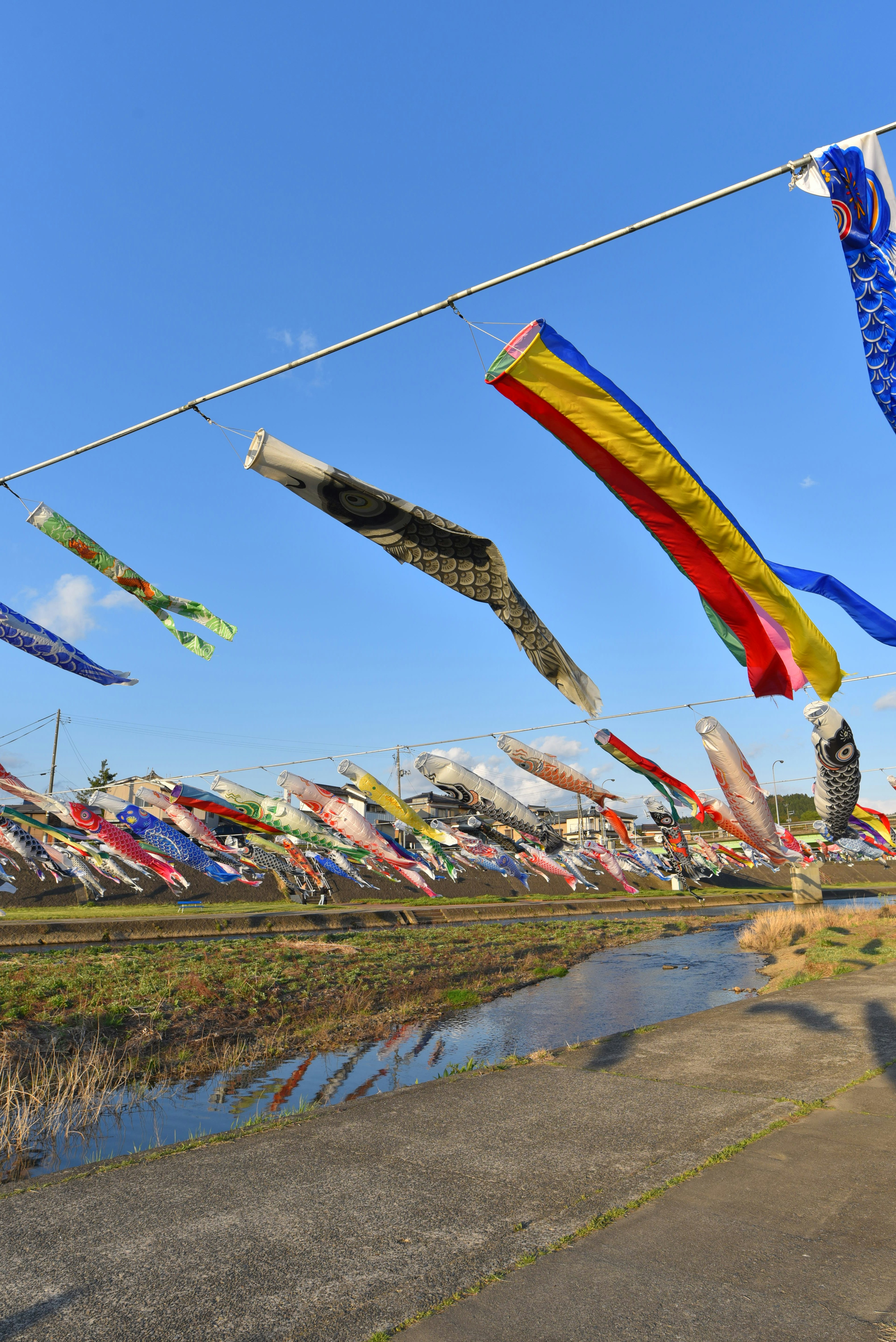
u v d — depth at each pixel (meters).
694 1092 5.67
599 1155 4.46
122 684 6.98
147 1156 4.58
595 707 4.85
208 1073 8.92
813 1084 5.72
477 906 33.28
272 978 13.87
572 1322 2.79
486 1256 3.30
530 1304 2.92
